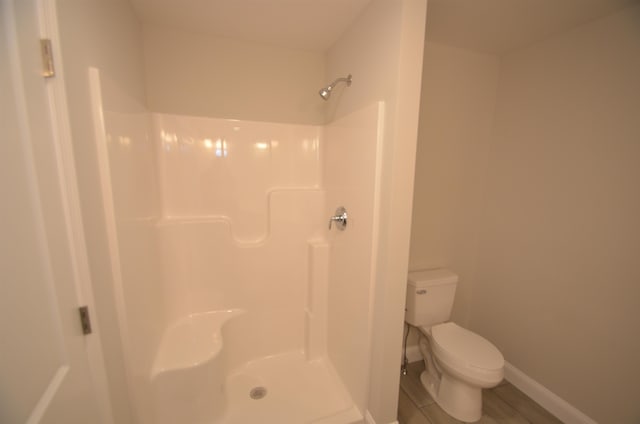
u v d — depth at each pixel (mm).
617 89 1318
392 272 1229
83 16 789
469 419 1525
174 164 1634
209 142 1681
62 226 691
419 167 1841
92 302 771
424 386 1790
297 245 1867
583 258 1467
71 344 722
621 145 1312
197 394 1345
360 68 1395
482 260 2055
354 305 1475
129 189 1070
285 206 1812
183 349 1419
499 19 1427
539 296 1683
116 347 929
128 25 1236
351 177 1472
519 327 1805
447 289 1821
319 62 1847
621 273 1326
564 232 1550
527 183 1739
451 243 2016
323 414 1471
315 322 1858
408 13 1066
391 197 1169
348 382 1566
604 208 1378
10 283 528
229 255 1730
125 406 992
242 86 1712
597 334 1416
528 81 1716
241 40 1676
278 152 1825
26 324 571
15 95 568
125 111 1084
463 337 1636
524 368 1772
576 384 1506
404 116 1123
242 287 1779
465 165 1946
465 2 1278
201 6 1327
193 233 1641
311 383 1688
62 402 665
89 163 790
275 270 1836
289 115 1827
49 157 652
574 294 1510
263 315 1843
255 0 1281
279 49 1758
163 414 1301
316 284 1827
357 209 1412
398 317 1277
